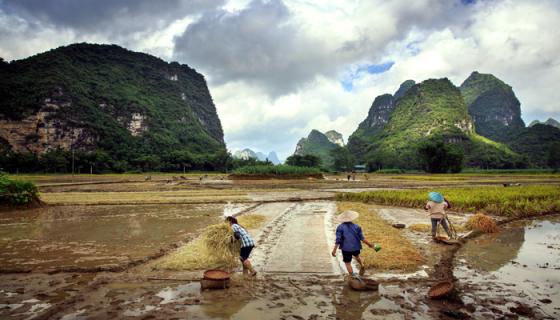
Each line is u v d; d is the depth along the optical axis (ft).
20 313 15.57
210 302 16.60
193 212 52.26
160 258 25.48
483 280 20.06
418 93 629.10
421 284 19.13
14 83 390.01
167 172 363.97
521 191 65.57
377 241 28.43
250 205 61.16
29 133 368.89
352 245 20.13
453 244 28.71
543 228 38.11
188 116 582.76
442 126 513.45
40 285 19.45
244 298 17.10
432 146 291.38
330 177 233.96
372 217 42.22
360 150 624.59
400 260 23.06
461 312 15.30
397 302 16.51
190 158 394.93
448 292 16.58
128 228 38.63
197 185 133.18
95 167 325.62
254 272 20.72
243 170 189.26
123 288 18.70
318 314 15.17
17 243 30.91
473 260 24.50
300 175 186.09
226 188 113.60
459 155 284.00
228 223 23.91
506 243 30.22
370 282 18.12
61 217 47.73
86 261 24.53
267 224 39.34
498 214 47.60
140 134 466.70
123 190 103.65
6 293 18.19
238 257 23.18
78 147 386.73
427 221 42.11
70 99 411.95
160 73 630.33
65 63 470.39
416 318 14.73
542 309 15.76
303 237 31.71
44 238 33.14
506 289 18.49
